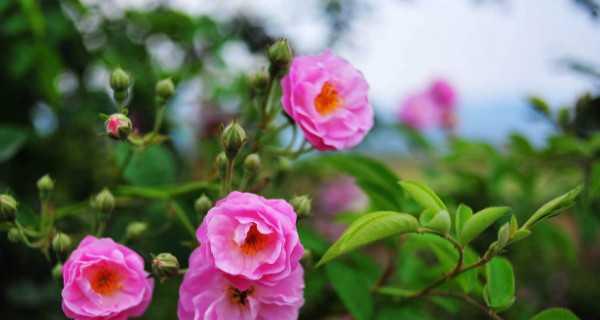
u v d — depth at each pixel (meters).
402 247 0.60
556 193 0.80
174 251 0.62
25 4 0.67
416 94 1.10
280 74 0.56
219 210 0.49
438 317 0.92
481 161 0.79
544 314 0.50
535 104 0.69
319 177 0.96
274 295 0.49
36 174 0.82
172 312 0.74
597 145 0.69
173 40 0.90
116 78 0.56
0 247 0.79
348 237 0.48
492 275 0.52
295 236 0.49
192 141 0.93
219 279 0.49
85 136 0.84
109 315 0.50
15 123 0.81
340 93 0.56
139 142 0.57
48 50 0.71
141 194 0.61
